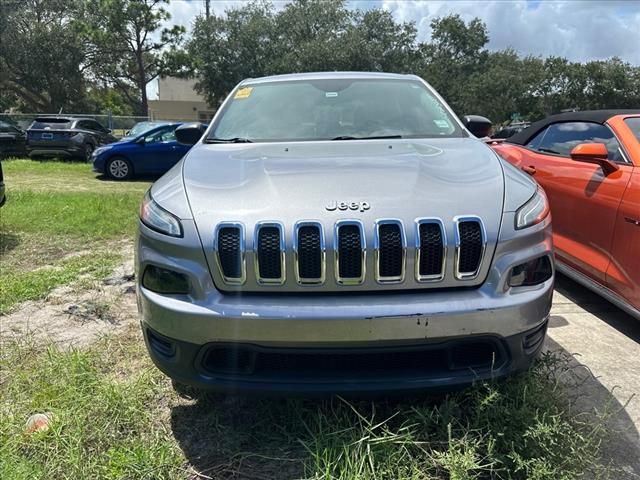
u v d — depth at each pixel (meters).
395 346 1.91
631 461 2.12
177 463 2.06
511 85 39.91
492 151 2.71
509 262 1.99
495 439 1.95
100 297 3.86
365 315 1.87
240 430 2.27
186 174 2.38
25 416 2.33
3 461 2.02
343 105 3.28
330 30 34.22
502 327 1.95
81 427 2.21
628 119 3.70
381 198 2.03
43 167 13.95
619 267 3.23
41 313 3.56
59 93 33.12
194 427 2.30
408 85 3.55
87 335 3.21
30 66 31.59
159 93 49.56
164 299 2.02
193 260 1.97
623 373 2.83
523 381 2.13
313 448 2.08
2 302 3.68
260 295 1.95
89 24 31.00
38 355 2.93
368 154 2.56
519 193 2.17
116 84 36.75
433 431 2.13
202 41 32.84
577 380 2.73
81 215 6.60
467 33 44.72
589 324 3.50
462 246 1.96
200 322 1.94
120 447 2.12
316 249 1.92
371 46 32.38
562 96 41.03
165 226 2.06
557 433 1.94
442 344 1.93
